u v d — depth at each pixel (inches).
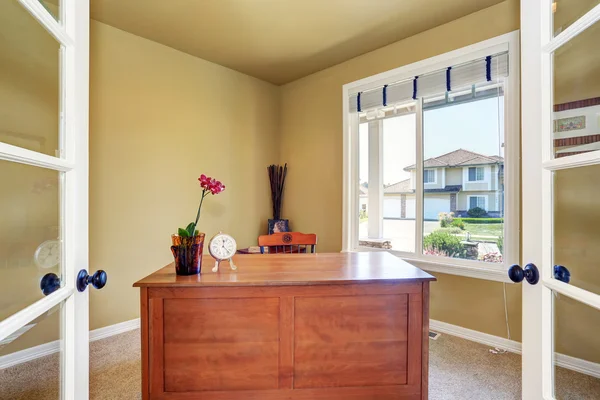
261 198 143.3
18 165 31.4
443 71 97.5
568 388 36.3
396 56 108.4
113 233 100.0
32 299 32.8
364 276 57.4
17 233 31.9
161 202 111.0
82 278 37.8
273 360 55.3
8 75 33.9
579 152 34.6
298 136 141.8
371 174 119.2
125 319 102.3
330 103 129.2
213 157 126.0
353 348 56.2
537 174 36.1
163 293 53.8
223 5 88.1
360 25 98.0
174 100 114.4
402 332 57.0
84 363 38.2
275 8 89.5
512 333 86.4
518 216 83.9
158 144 110.3
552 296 35.1
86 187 39.4
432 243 103.1
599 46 34.6
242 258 74.2
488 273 89.0
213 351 54.6
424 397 57.0
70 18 36.7
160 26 99.0
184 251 57.9
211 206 125.3
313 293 55.4
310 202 136.8
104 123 98.0
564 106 35.3
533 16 36.9
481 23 89.8
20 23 33.7
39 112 35.1
